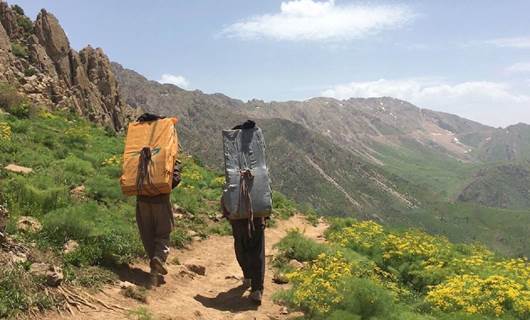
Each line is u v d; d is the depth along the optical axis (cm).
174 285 925
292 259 1248
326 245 1343
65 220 884
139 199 905
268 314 851
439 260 1329
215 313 824
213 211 1708
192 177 2258
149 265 972
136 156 891
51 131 2450
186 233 1330
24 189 1055
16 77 3394
